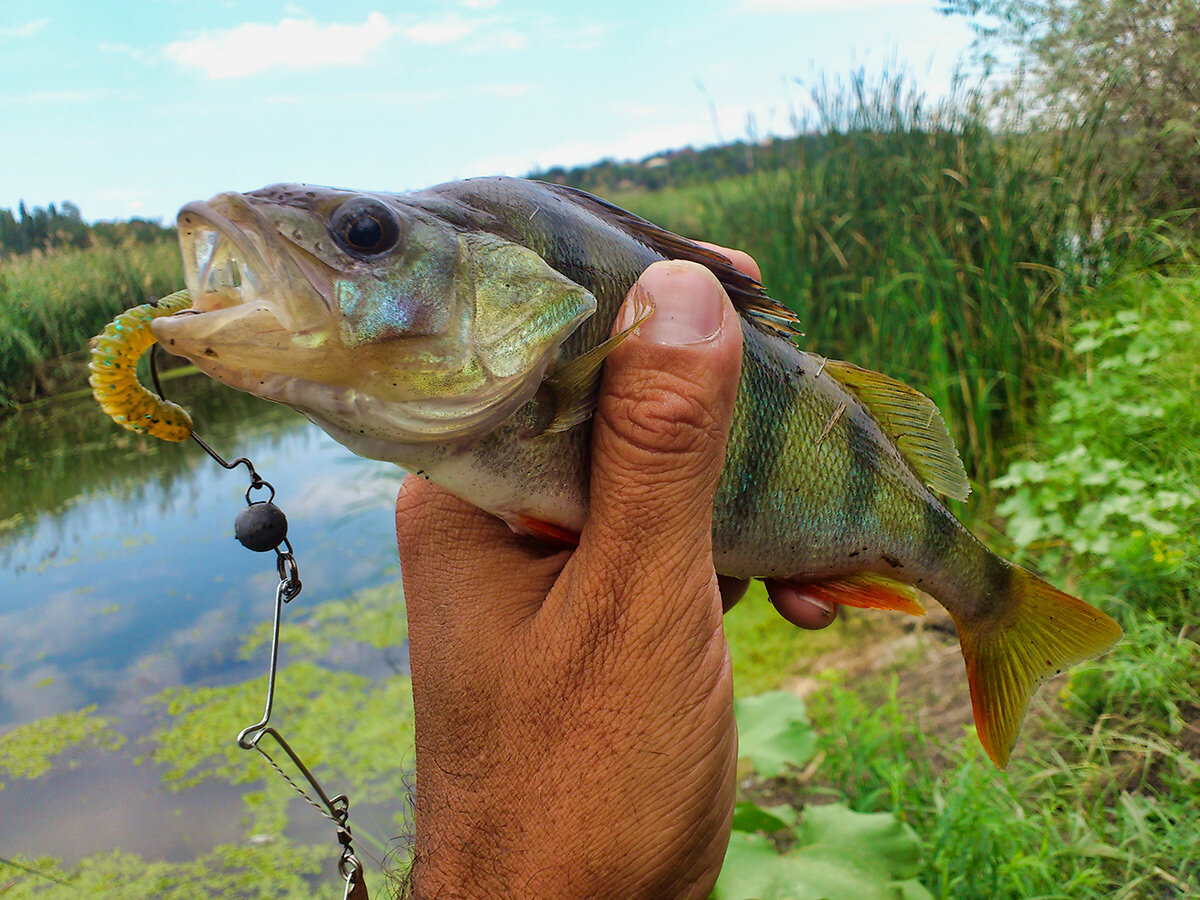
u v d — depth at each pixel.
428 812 0.17
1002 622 0.24
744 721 0.35
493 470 0.16
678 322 0.15
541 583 0.18
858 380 0.23
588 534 0.16
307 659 0.48
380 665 0.47
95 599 0.54
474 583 0.18
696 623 0.15
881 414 0.23
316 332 0.14
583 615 0.15
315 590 0.55
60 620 0.51
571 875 0.15
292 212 0.14
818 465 0.21
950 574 0.24
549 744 0.16
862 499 0.22
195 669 0.47
